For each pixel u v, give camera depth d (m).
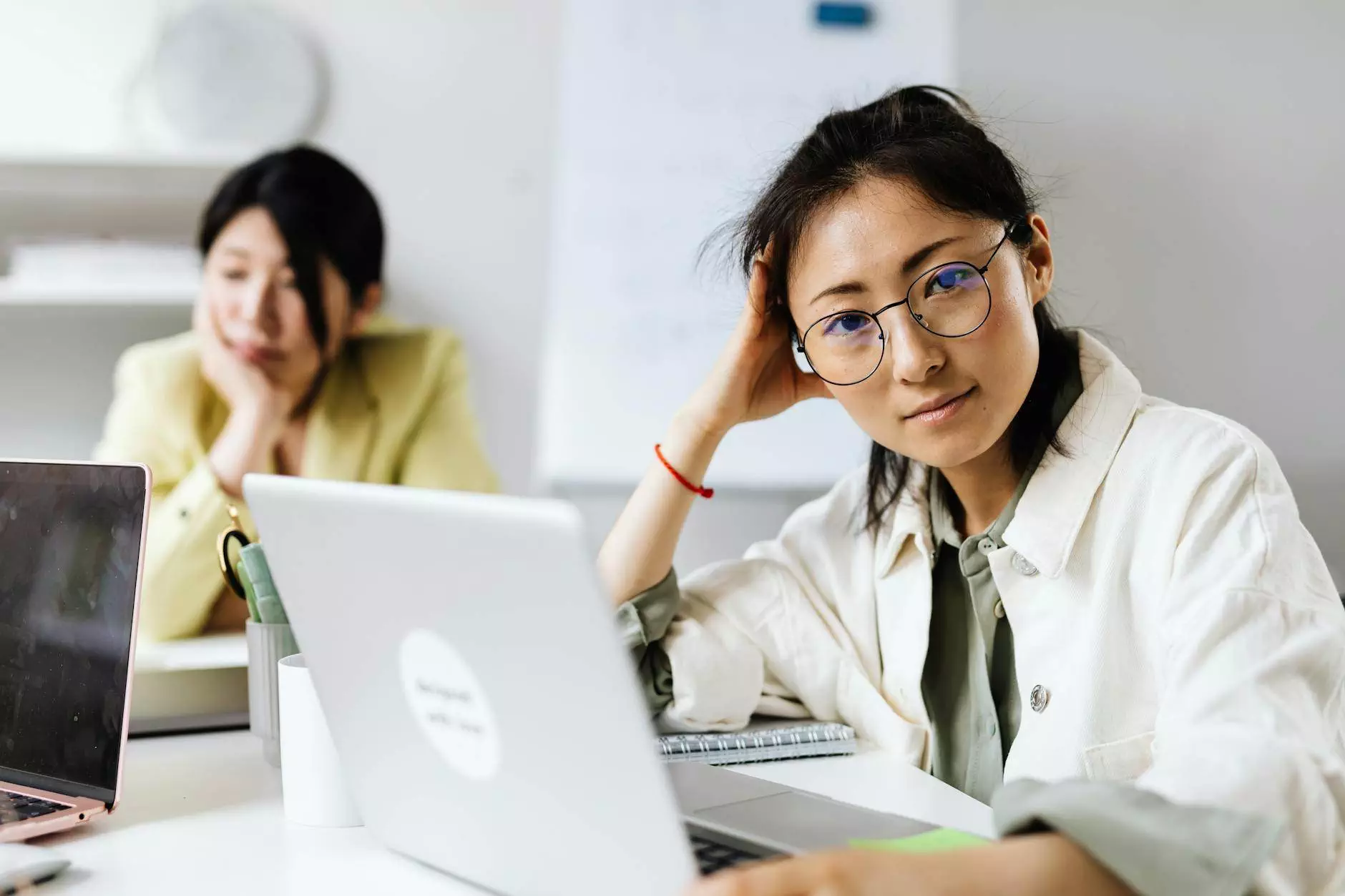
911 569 1.11
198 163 2.57
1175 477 0.91
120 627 0.84
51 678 0.87
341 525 0.64
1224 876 0.56
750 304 1.11
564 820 0.60
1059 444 0.98
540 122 2.83
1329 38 2.87
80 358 2.67
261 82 2.70
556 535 0.52
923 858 0.56
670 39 2.80
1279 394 2.88
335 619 0.68
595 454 2.84
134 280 2.54
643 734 0.54
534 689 0.57
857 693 1.08
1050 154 2.83
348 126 2.78
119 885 0.71
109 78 2.70
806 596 1.15
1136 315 2.85
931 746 1.06
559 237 2.83
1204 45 2.85
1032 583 0.98
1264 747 0.65
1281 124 2.87
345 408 2.67
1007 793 0.62
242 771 0.97
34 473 0.91
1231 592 0.78
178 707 1.13
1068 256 2.84
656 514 1.11
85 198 2.68
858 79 2.82
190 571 2.38
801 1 2.79
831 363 0.96
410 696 0.66
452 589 0.59
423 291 2.82
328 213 2.58
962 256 0.91
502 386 2.85
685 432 1.12
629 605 1.08
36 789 0.86
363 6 2.77
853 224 0.93
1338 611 0.80
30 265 2.50
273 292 2.57
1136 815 0.57
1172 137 2.85
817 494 2.83
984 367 0.92
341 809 0.82
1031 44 2.83
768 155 2.69
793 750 1.02
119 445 2.57
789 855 0.64
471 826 0.67
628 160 2.81
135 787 0.93
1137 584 0.91
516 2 2.81
